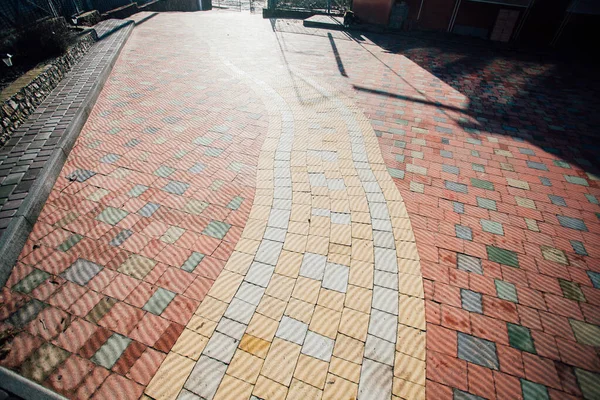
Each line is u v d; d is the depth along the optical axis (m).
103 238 4.07
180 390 2.75
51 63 7.66
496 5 15.66
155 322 3.22
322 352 3.06
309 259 3.97
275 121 7.01
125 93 7.87
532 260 4.11
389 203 4.92
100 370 2.84
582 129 7.42
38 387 2.69
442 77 10.39
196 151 5.87
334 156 5.96
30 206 4.18
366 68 10.80
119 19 14.58
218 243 4.11
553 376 2.97
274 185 5.16
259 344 3.10
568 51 14.73
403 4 16.55
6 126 5.54
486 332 3.29
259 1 34.31
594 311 3.55
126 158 5.56
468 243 4.31
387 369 2.96
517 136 7.02
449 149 6.40
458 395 2.80
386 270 3.88
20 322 3.15
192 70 9.57
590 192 5.41
